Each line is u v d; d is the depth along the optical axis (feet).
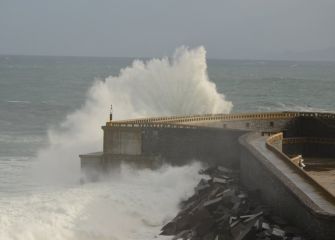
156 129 178.09
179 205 146.72
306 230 103.04
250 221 113.19
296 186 113.39
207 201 134.10
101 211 140.26
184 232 125.90
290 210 111.86
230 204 129.08
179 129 176.55
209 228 122.01
